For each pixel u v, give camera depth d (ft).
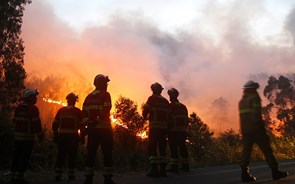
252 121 24.16
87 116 23.31
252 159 45.47
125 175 32.40
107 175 23.38
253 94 24.67
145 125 46.52
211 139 50.49
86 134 23.76
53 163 36.55
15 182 27.07
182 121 32.07
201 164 43.50
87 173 23.17
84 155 37.68
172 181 26.35
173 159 31.60
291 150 56.95
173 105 32.14
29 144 27.76
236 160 47.32
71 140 28.96
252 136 24.30
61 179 29.76
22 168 27.32
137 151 42.88
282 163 37.52
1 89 70.54
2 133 35.37
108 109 23.08
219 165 41.24
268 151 24.20
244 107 24.73
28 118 27.86
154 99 29.25
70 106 29.48
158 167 30.32
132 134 44.86
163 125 29.07
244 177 24.36
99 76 23.75
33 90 28.60
